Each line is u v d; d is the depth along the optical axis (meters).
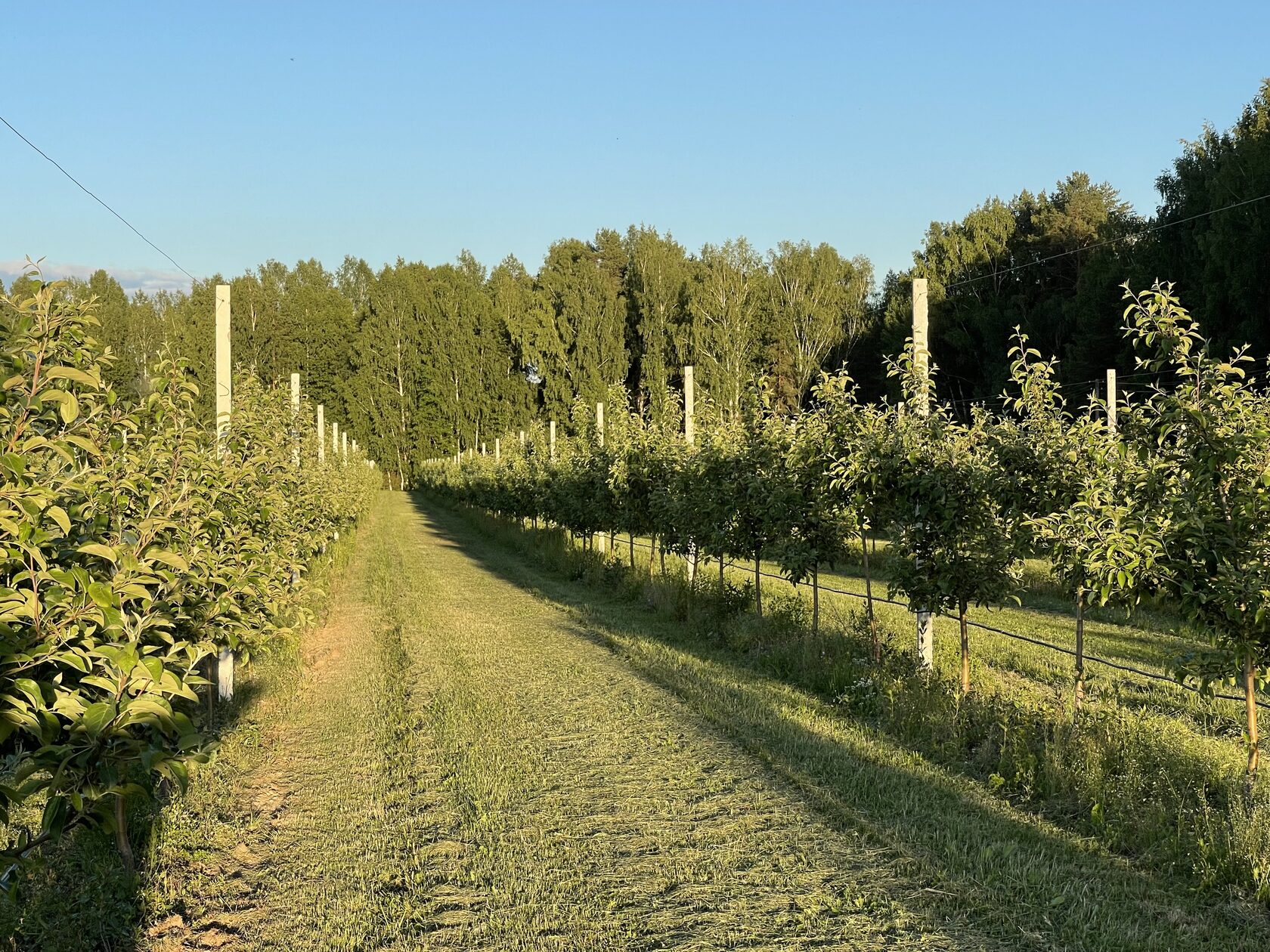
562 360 55.94
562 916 4.55
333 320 73.81
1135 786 5.82
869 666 9.17
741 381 47.53
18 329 3.53
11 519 2.68
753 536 11.81
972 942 4.28
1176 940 4.29
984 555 7.93
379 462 71.50
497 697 9.02
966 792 6.32
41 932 4.24
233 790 6.34
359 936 4.35
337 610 15.14
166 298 81.00
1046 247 42.50
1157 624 12.49
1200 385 5.45
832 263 49.75
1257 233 23.91
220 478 6.71
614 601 15.85
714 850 5.36
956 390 42.78
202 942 4.31
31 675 3.04
